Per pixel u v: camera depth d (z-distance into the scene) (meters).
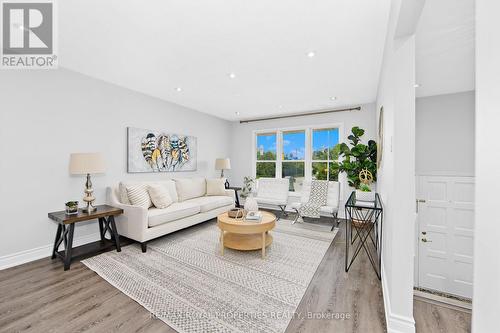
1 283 2.14
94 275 2.30
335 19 1.92
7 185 2.49
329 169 5.09
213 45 2.37
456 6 1.50
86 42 2.32
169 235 3.57
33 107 2.67
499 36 0.46
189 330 1.57
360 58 2.61
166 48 2.44
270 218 3.04
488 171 0.48
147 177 4.06
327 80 3.31
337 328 1.60
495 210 0.47
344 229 4.00
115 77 3.26
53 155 2.84
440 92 3.04
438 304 1.98
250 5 1.76
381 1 1.70
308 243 3.28
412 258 1.56
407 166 1.58
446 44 1.95
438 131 3.13
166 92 3.93
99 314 1.72
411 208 1.57
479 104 0.51
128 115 3.73
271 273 2.38
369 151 4.14
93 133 3.26
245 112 5.34
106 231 3.33
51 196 2.83
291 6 1.76
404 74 1.58
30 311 1.74
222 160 5.38
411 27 1.48
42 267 2.47
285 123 5.53
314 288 2.11
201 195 4.73
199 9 1.81
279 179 5.26
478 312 0.50
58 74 2.88
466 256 2.76
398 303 1.57
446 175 2.86
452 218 2.83
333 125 4.96
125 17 1.91
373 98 4.18
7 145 2.49
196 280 2.22
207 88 3.70
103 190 3.39
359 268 2.51
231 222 2.82
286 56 2.59
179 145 4.68
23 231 2.60
